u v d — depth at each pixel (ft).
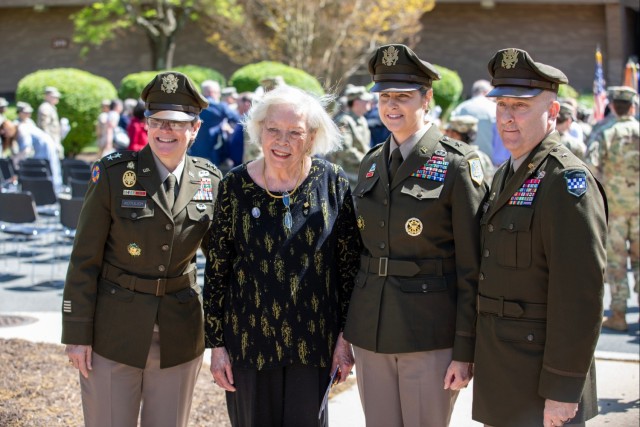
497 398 10.89
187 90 12.08
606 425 16.94
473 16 103.40
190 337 12.51
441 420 12.05
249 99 36.27
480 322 11.23
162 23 95.86
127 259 12.16
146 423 12.54
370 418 12.29
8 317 24.98
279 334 11.99
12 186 43.70
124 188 12.13
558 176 10.41
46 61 110.93
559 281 10.25
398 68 11.87
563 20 100.99
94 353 12.25
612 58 97.60
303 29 79.20
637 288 25.52
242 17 83.25
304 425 12.25
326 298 12.27
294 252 12.04
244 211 12.13
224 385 12.30
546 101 10.79
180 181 12.42
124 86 73.05
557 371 10.27
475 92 30.68
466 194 11.64
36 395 17.29
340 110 33.40
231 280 12.32
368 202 12.16
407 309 11.79
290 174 12.20
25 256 36.70
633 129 24.34
